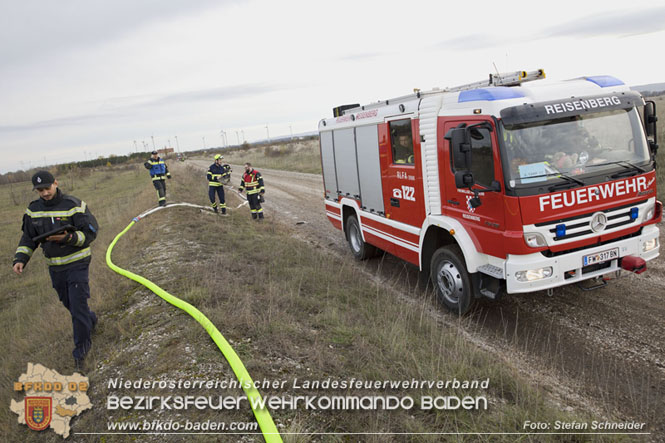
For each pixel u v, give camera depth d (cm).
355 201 827
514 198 445
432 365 394
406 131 624
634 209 481
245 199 1689
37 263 1173
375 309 572
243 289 621
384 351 441
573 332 482
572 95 479
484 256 509
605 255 474
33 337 593
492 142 459
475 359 425
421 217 616
